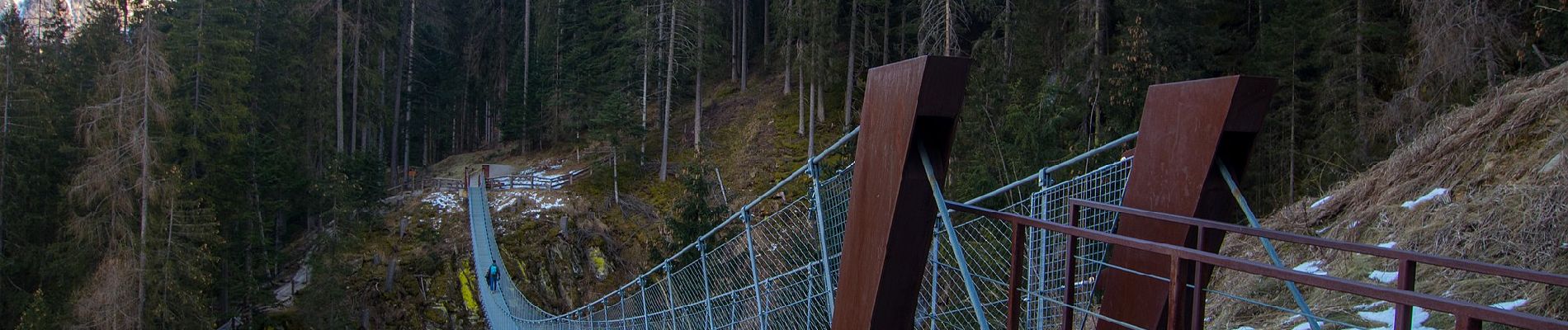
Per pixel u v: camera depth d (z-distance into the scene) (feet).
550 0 132.77
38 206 76.64
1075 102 56.54
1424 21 37.78
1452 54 36.04
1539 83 19.01
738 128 114.32
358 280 84.99
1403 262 6.05
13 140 73.15
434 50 154.30
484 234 84.02
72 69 88.12
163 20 72.33
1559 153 15.70
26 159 74.49
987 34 74.33
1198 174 8.55
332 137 102.58
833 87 116.57
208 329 65.21
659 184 104.32
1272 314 16.83
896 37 116.98
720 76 135.23
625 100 106.73
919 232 7.80
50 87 81.71
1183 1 57.62
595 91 117.39
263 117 90.07
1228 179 8.41
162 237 62.34
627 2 112.27
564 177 105.70
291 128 95.76
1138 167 9.72
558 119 127.75
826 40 101.96
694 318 18.24
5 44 80.53
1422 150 20.40
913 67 7.48
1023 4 72.84
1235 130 8.32
